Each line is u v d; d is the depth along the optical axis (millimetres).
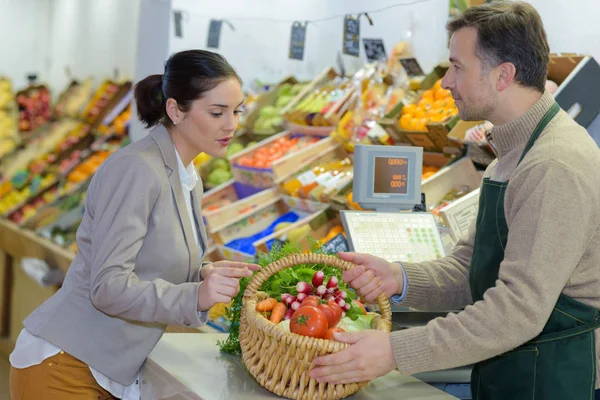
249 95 5707
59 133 7555
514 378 1699
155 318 1811
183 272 1978
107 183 1853
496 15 1688
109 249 1818
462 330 1543
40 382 1941
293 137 4859
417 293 1957
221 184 4879
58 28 9391
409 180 2322
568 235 1511
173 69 1934
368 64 4484
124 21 7418
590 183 1543
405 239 2275
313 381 1620
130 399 2059
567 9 3336
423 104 3705
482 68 1703
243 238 4148
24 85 9594
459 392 2188
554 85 2924
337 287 1849
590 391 1646
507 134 1746
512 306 1514
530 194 1562
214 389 1731
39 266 5270
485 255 1784
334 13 5172
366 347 1567
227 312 2035
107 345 1934
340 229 3557
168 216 1920
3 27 9320
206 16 5867
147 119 2023
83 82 8320
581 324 1647
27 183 7090
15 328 5680
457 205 2510
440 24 4160
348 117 4203
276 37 5863
